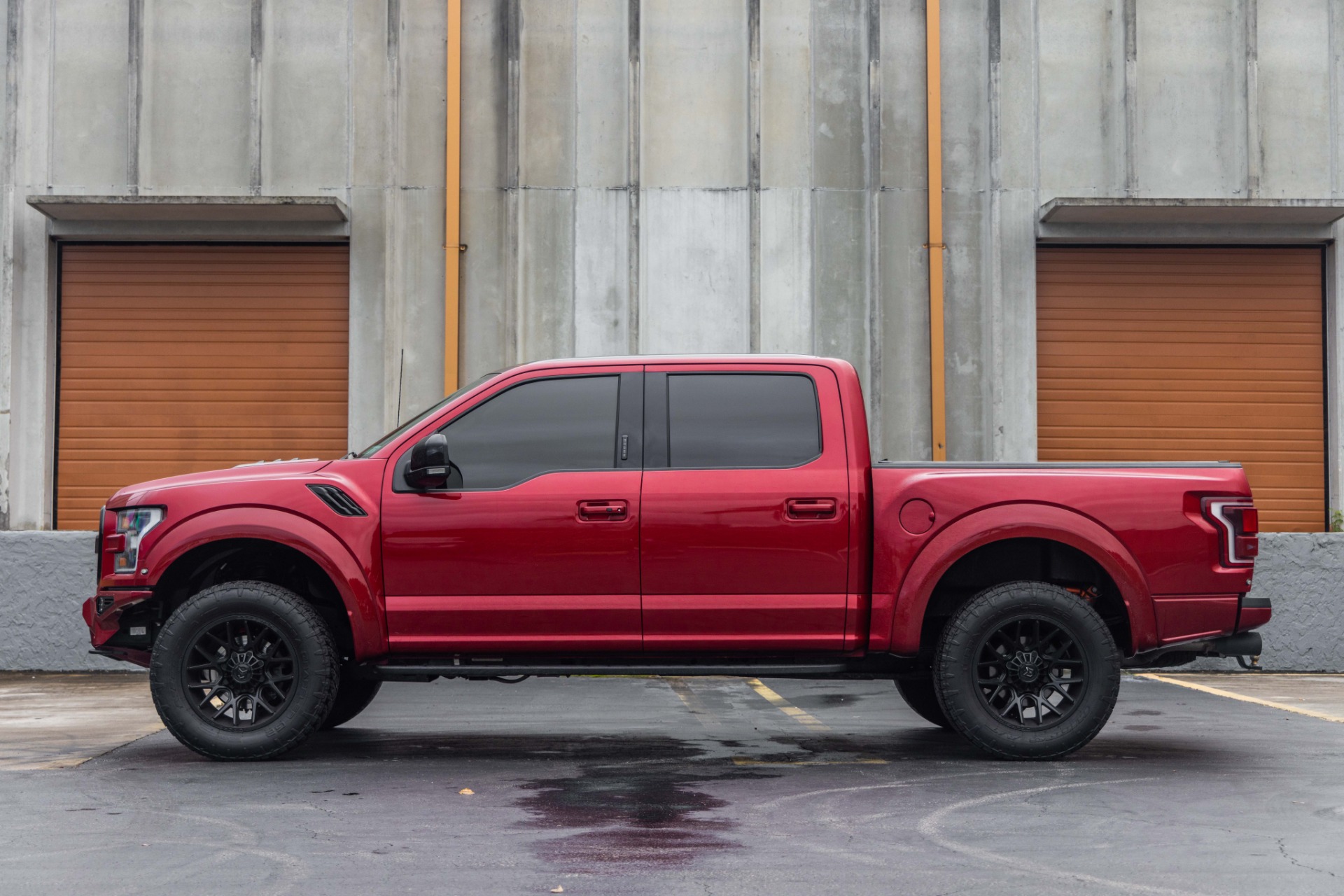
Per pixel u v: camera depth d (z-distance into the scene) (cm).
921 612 691
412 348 1404
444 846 500
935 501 697
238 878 453
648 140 1417
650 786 629
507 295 1401
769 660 711
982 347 1423
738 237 1416
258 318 1417
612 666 700
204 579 753
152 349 1414
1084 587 749
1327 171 1439
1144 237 1424
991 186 1415
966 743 776
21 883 447
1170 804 584
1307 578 1258
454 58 1388
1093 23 1437
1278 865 472
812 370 718
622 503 695
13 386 1385
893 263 1424
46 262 1395
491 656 706
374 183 1409
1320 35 1447
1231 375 1443
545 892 433
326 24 1417
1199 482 704
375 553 696
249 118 1406
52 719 895
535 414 715
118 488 1403
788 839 512
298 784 635
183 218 1391
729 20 1427
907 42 1438
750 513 694
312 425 1410
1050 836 519
